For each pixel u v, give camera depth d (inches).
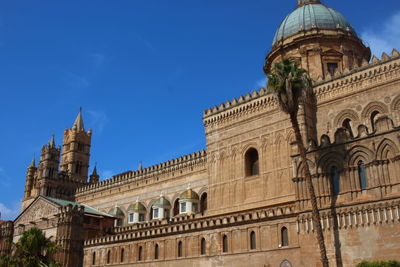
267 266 2028.8
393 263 1472.7
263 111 2647.6
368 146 1753.2
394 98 2159.2
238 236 2210.9
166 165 3678.6
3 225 3971.5
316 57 2778.1
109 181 4173.2
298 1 3216.0
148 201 3727.9
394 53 2212.1
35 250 2212.1
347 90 2357.3
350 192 1756.9
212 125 2928.2
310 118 2437.3
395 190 1637.6
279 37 3021.7
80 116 5693.9
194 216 2856.8
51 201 3550.7
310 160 1909.4
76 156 5383.9
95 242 3070.9
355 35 2942.9
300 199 1892.2
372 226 1649.9
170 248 2546.8
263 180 2519.7
